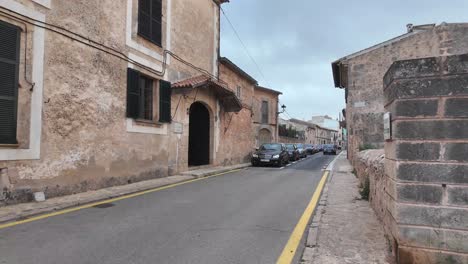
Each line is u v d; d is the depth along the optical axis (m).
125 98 11.31
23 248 4.90
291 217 7.14
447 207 3.81
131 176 11.60
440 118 3.86
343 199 8.91
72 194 9.06
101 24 10.19
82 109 9.43
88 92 9.66
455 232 3.77
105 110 10.34
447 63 3.86
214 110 18.45
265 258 4.70
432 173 3.88
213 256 4.72
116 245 5.10
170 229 6.02
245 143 23.69
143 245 5.12
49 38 8.38
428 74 3.92
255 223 6.59
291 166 21.95
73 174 9.14
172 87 14.04
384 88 4.79
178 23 14.92
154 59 13.00
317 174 16.23
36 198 7.96
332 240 5.32
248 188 11.27
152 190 10.55
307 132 69.12
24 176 7.77
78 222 6.41
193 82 14.48
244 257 4.71
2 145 7.28
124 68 11.28
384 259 4.47
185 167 15.36
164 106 13.55
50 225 6.16
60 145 8.73
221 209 7.80
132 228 6.04
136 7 11.92
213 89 17.77
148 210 7.56
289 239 5.58
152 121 12.77
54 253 4.71
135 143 11.83
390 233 4.65
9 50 7.52
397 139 4.03
